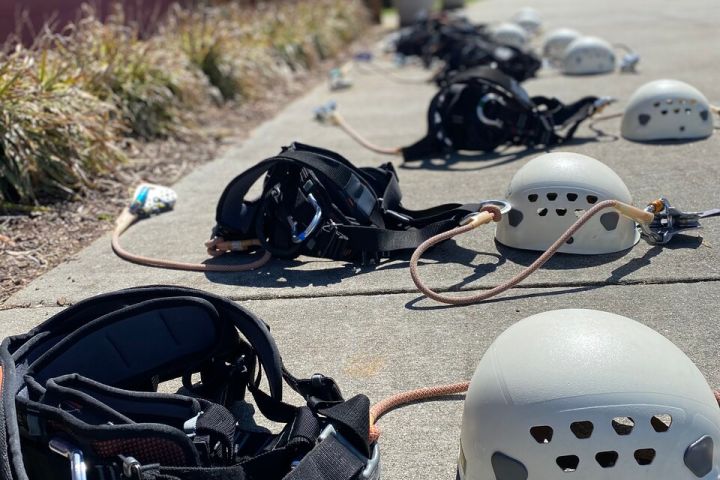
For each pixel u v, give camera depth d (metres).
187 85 8.29
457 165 5.97
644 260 3.90
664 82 6.24
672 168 5.39
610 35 13.37
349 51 14.69
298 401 2.97
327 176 3.94
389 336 3.39
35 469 2.29
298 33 12.65
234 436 2.34
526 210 4.05
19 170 5.47
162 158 6.88
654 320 3.33
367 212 4.11
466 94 6.16
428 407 2.87
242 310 2.62
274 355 2.55
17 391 2.31
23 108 5.69
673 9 16.72
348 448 2.21
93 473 2.12
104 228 5.19
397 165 6.15
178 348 2.67
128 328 2.61
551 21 16.62
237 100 9.44
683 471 2.05
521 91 6.10
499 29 12.03
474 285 3.78
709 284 3.61
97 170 6.11
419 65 12.20
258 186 5.83
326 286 3.93
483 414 2.19
